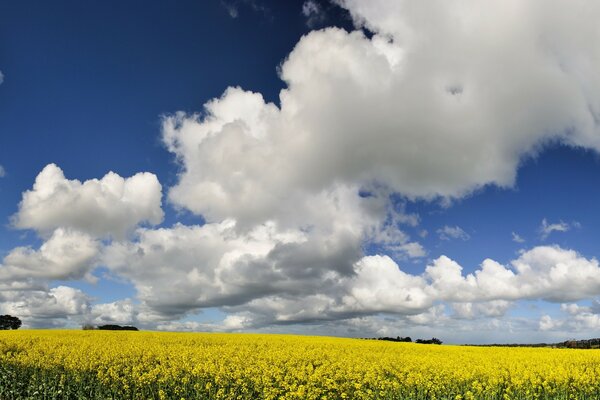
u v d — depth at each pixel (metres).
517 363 23.25
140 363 21.22
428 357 25.27
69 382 18.42
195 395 16.98
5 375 18.94
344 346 32.34
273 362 22.34
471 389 18.36
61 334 35.97
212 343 31.73
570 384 18.92
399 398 16.89
